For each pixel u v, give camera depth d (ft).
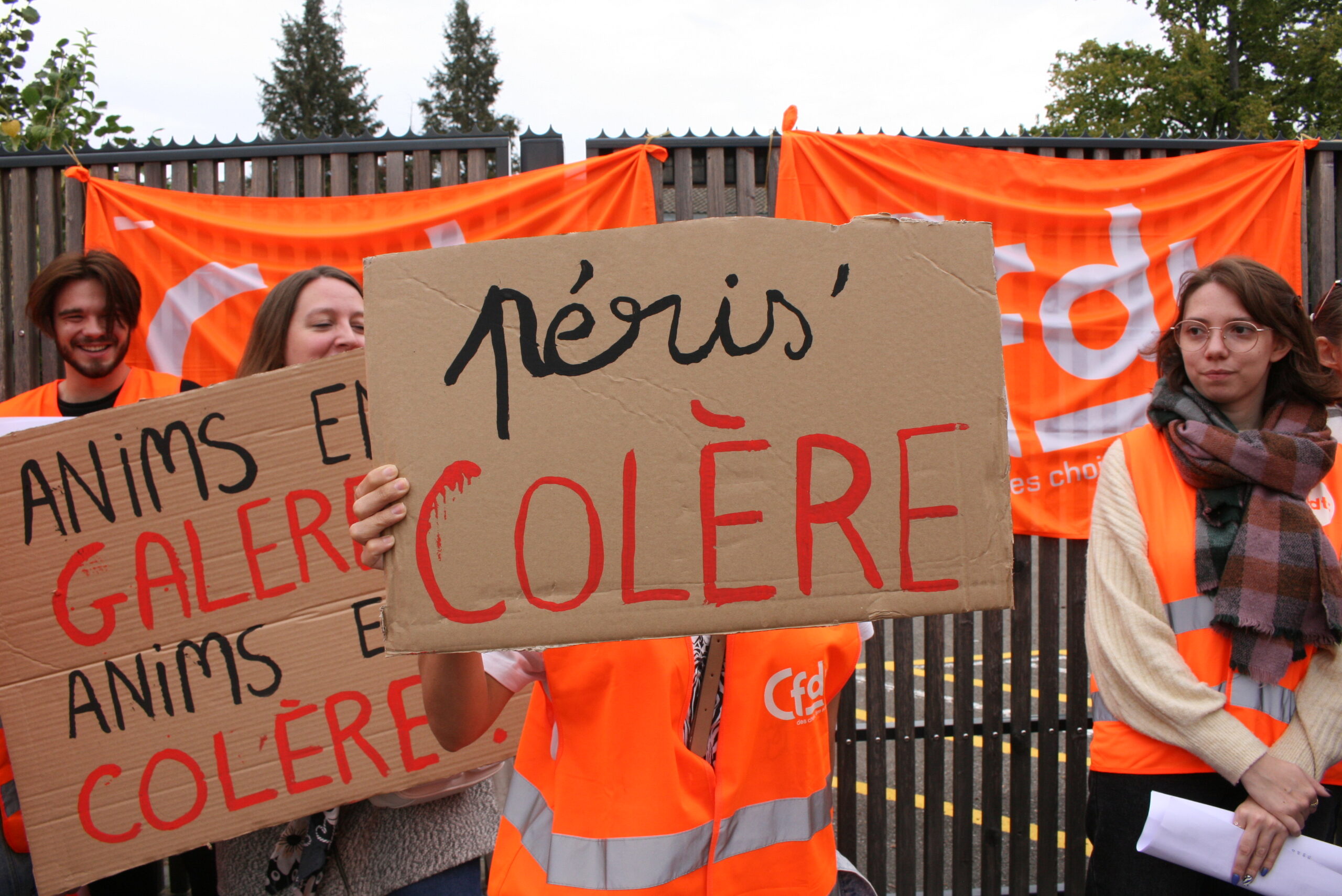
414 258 3.37
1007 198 9.07
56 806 4.99
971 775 9.20
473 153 8.98
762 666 3.94
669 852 3.65
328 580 5.12
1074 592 9.27
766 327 3.44
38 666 5.03
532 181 8.78
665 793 3.69
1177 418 5.66
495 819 5.59
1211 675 5.21
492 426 3.34
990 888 9.26
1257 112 63.16
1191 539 5.37
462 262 3.38
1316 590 5.07
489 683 4.02
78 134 10.43
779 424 3.43
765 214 9.21
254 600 5.11
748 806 3.86
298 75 119.85
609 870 3.63
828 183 8.90
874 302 3.49
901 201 8.97
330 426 5.14
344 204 8.83
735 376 3.42
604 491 3.36
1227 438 5.31
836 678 4.26
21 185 9.03
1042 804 9.25
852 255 3.49
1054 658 9.20
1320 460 5.24
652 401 3.39
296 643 5.10
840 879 4.53
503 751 5.14
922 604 3.43
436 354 3.35
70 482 5.07
